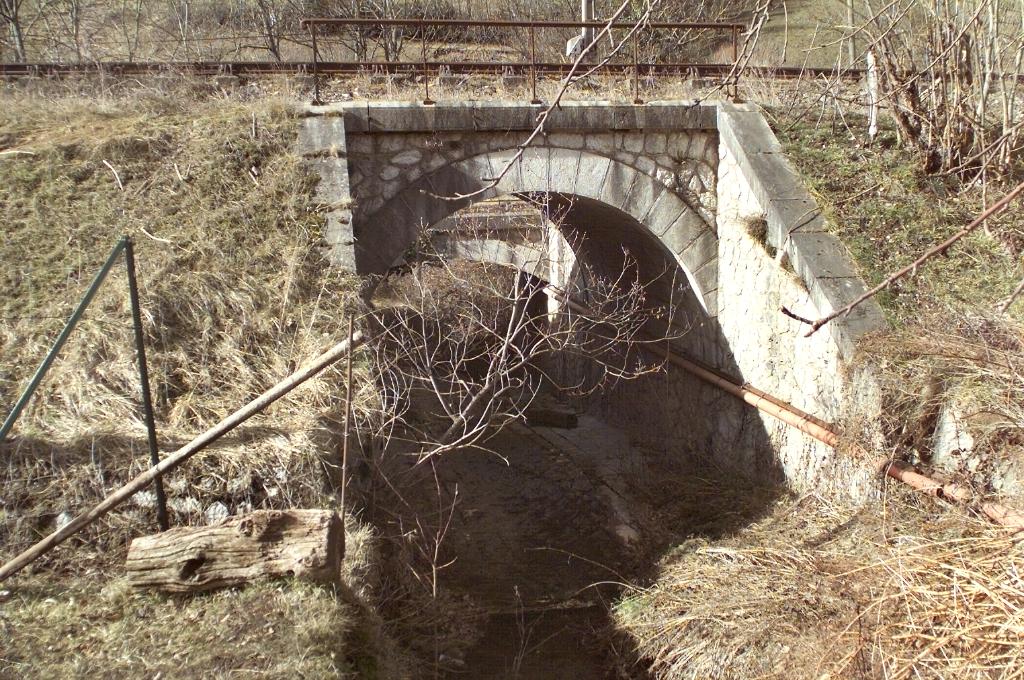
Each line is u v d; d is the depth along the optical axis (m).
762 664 5.28
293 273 6.71
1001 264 7.32
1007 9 8.54
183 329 6.25
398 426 7.55
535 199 9.69
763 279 8.16
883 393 6.20
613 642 6.62
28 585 4.56
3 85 9.02
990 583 4.25
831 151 8.65
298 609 4.32
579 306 13.31
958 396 5.71
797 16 16.66
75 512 4.96
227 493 5.12
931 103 8.35
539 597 7.64
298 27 16.94
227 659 3.94
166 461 4.70
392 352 7.96
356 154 7.95
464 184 8.27
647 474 9.86
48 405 5.55
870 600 4.86
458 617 6.71
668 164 8.88
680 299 10.01
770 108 9.20
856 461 6.32
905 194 8.15
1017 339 5.74
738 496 8.09
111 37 16.66
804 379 7.48
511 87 9.47
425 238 8.21
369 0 16.72
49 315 6.10
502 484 10.65
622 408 12.58
